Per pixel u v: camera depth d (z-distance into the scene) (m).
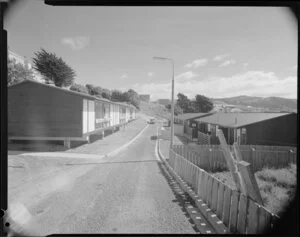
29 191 7.99
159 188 8.50
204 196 6.59
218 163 13.86
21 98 19.12
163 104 160.38
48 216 5.86
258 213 4.15
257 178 11.27
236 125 20.31
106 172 11.24
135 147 22.22
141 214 6.02
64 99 19.06
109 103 29.81
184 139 31.45
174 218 5.77
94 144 22.62
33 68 44.78
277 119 20.66
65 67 49.09
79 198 7.30
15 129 19.12
